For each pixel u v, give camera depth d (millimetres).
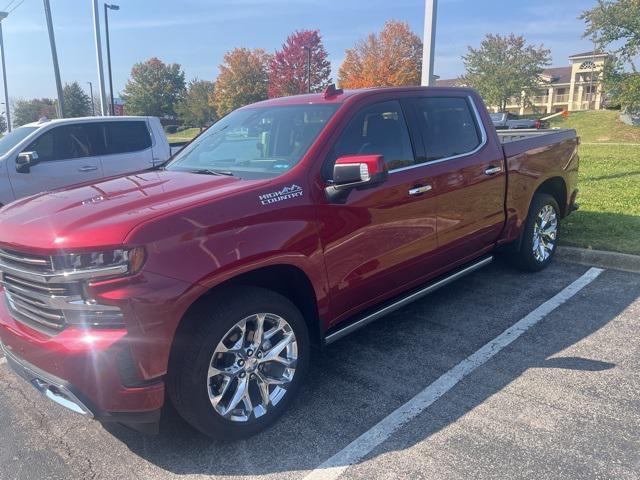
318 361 4016
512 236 5168
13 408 3566
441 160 4246
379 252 3705
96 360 2551
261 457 2965
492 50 50875
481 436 3027
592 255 5863
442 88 4562
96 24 18734
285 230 3098
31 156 7672
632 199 8617
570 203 6074
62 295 2637
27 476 2879
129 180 3611
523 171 5113
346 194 3441
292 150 3557
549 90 76438
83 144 8602
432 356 4012
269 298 3061
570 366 3744
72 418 3424
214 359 2863
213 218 2830
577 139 6121
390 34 51938
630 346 3986
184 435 3189
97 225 2639
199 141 4492
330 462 2895
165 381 2756
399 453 2928
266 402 3158
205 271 2730
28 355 2828
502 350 4039
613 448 2863
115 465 2947
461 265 4715
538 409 3254
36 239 2688
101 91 19297
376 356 4055
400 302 4047
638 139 29094
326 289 3387
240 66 64688
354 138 3688
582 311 4648
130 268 2545
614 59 31094
